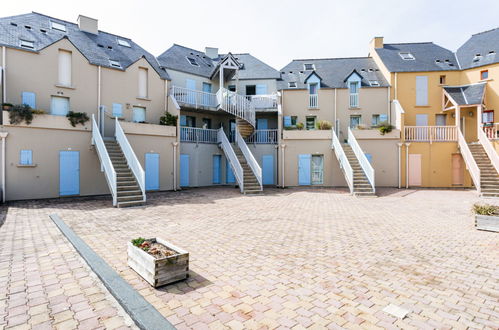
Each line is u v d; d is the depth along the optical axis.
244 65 23.88
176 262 4.23
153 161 16.12
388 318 3.33
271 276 4.53
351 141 18.06
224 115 22.27
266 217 9.31
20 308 3.48
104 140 14.57
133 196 11.56
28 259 5.16
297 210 10.71
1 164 11.87
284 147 19.28
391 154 18.67
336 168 18.92
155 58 20.20
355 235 7.10
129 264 4.78
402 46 23.72
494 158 15.64
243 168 17.48
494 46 19.84
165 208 10.81
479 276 4.57
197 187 19.16
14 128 12.19
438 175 18.41
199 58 23.58
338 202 12.81
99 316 3.33
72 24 17.88
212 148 20.28
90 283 4.20
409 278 4.48
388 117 20.50
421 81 20.52
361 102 20.80
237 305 3.61
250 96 20.80
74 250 5.66
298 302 3.70
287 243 6.38
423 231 7.52
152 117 17.70
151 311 3.29
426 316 3.38
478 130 17.75
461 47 22.33
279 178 19.30
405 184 18.50
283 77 22.89
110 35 19.23
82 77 15.07
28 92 13.48
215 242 6.41
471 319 3.33
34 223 8.07
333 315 3.39
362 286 4.19
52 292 3.91
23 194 12.41
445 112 20.20
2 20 14.48
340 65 23.56
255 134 21.16
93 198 13.34
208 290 4.02
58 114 14.46
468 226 8.10
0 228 7.46
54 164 13.16
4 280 4.27
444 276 4.57
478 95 18.44
